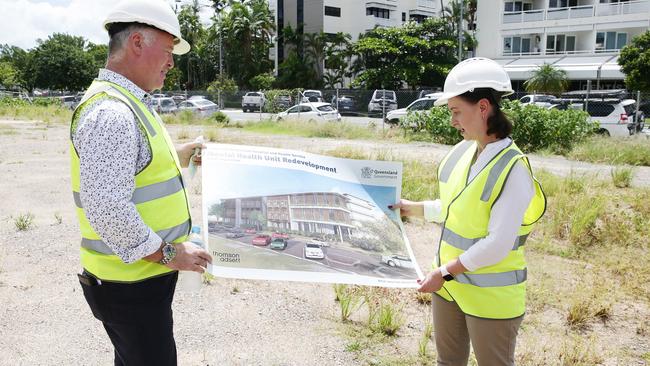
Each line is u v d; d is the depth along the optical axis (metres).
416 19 59.97
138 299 1.97
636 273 4.80
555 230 6.01
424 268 4.91
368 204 2.42
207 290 4.24
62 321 3.68
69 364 3.15
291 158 2.44
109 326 2.08
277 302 4.05
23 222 5.93
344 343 3.43
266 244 2.19
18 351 3.27
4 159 10.98
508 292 2.10
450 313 2.36
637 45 33.31
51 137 15.80
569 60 40.91
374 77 42.31
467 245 2.10
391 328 3.59
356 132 18.41
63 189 8.00
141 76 1.98
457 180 2.23
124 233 1.76
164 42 1.99
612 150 13.12
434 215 2.45
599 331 3.75
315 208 2.32
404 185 7.66
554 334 3.66
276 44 59.12
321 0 54.41
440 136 16.48
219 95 31.56
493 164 2.02
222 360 3.20
